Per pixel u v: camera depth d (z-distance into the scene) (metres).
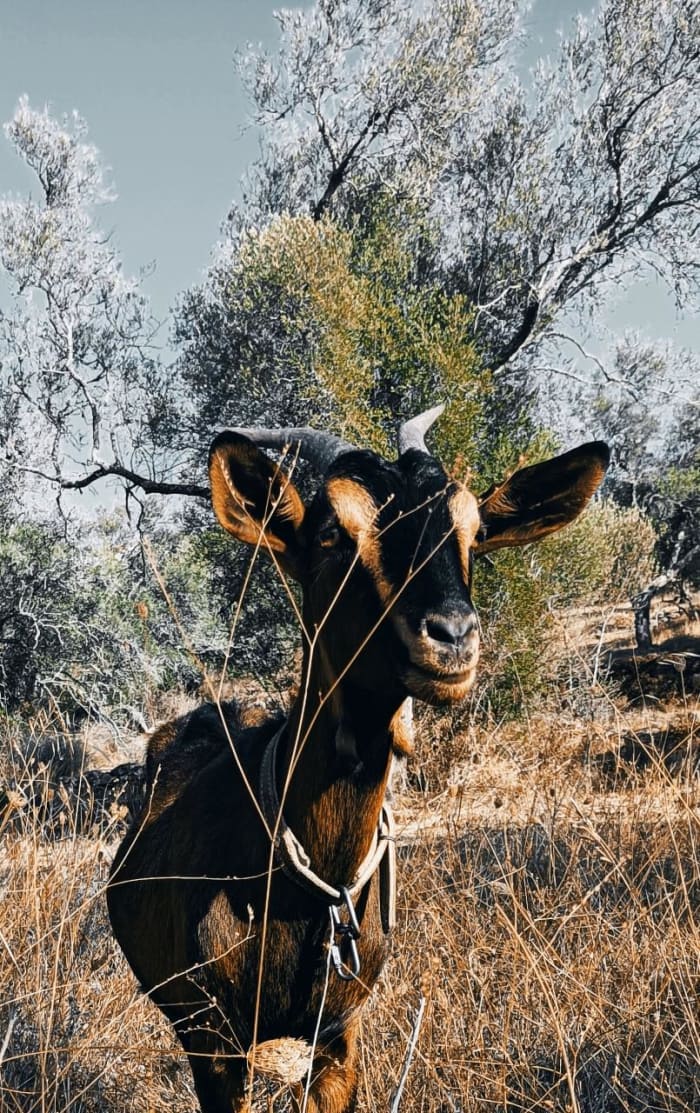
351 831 3.00
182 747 4.23
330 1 18.25
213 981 3.05
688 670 14.03
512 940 4.09
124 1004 4.25
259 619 15.17
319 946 3.03
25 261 18.50
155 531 18.41
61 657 17.02
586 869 5.15
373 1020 4.05
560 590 13.55
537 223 18.06
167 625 16.89
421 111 18.17
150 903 3.59
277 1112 3.87
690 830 4.77
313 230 15.34
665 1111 3.66
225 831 3.23
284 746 3.20
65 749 8.56
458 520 2.78
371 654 2.76
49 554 18.28
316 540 2.93
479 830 5.65
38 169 19.20
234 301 16.03
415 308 14.63
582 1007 3.96
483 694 10.09
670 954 4.16
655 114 17.61
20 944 4.09
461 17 18.03
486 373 14.22
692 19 17.38
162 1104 4.03
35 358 19.08
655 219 18.41
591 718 6.92
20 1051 3.98
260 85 18.75
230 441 2.95
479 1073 3.66
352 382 14.02
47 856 4.77
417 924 4.52
